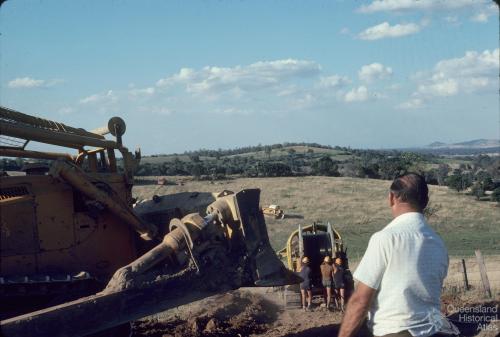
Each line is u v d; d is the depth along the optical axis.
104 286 9.46
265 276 9.91
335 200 55.12
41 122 10.02
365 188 63.28
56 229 9.32
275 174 79.81
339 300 14.22
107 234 9.90
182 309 13.46
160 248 9.23
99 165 11.20
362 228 42.66
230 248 9.84
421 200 4.49
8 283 8.43
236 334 11.03
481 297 14.12
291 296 13.98
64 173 9.16
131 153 10.67
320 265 15.17
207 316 12.37
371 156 123.50
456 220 44.94
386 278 4.28
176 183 65.88
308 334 10.77
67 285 9.04
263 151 171.62
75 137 9.89
